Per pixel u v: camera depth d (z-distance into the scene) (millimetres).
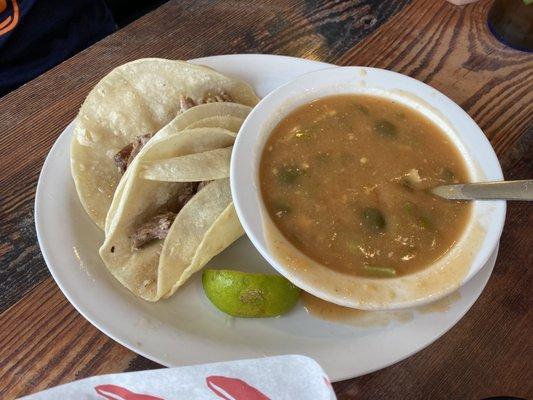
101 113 292
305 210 235
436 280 214
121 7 572
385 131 259
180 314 233
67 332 225
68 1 522
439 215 235
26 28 504
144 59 300
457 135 256
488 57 348
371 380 219
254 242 218
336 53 347
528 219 270
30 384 210
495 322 236
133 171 249
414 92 269
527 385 219
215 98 302
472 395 216
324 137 258
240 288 225
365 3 377
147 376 173
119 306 225
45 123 299
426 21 368
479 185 228
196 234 256
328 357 215
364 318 232
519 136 307
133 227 264
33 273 244
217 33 353
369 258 224
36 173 280
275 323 234
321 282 212
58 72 323
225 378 171
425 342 218
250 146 245
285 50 348
